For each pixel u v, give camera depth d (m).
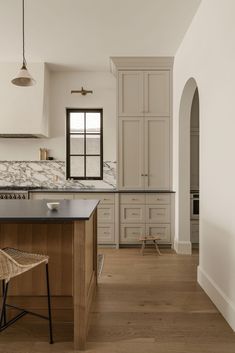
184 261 3.99
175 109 4.57
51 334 2.08
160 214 4.68
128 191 4.68
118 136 4.75
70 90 5.27
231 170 2.32
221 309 2.51
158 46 4.28
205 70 2.97
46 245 2.40
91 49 4.38
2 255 1.72
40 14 3.43
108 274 3.47
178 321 2.38
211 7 2.79
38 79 4.82
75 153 5.43
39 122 4.76
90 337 2.14
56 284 2.41
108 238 4.71
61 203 2.80
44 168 5.26
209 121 2.85
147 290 3.00
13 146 5.24
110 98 5.28
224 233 2.47
